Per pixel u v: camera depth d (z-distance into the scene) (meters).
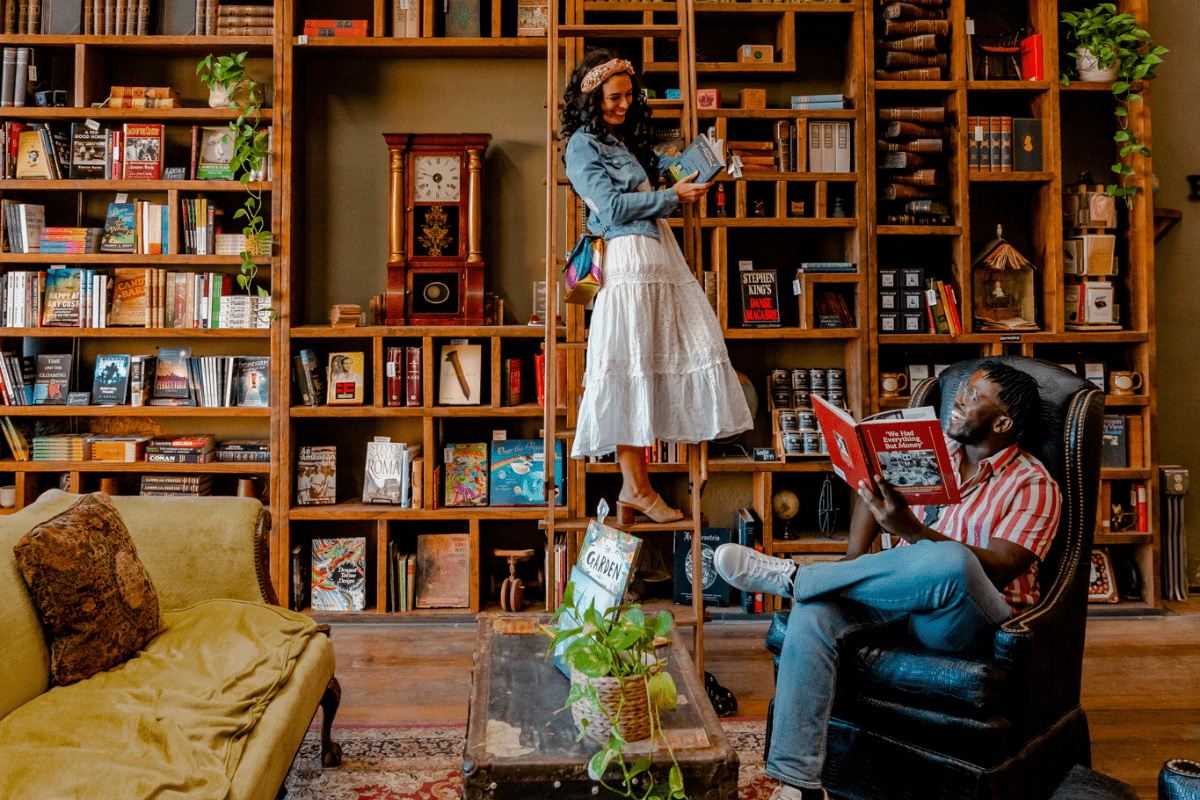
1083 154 3.79
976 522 1.97
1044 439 2.03
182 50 3.58
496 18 3.53
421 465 3.51
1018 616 1.76
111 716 1.55
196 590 2.17
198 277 3.53
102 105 3.51
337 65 3.69
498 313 3.64
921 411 1.82
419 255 3.57
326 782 2.12
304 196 3.69
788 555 3.55
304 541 3.71
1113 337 3.55
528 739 1.46
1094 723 2.51
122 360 3.54
